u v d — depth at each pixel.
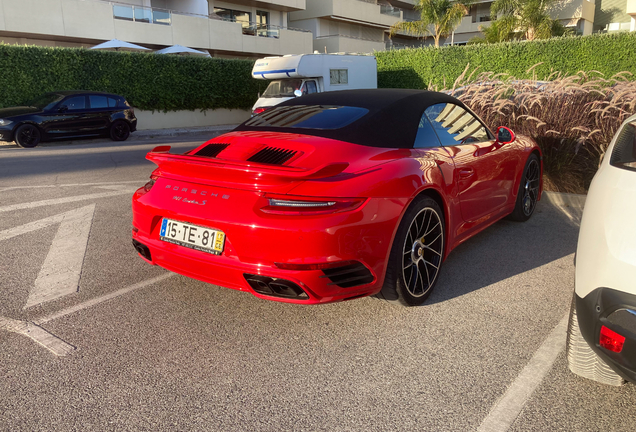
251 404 2.18
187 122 23.02
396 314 3.05
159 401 2.20
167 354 2.59
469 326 2.89
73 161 9.99
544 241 4.53
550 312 3.08
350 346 2.67
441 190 3.19
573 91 7.32
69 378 2.37
